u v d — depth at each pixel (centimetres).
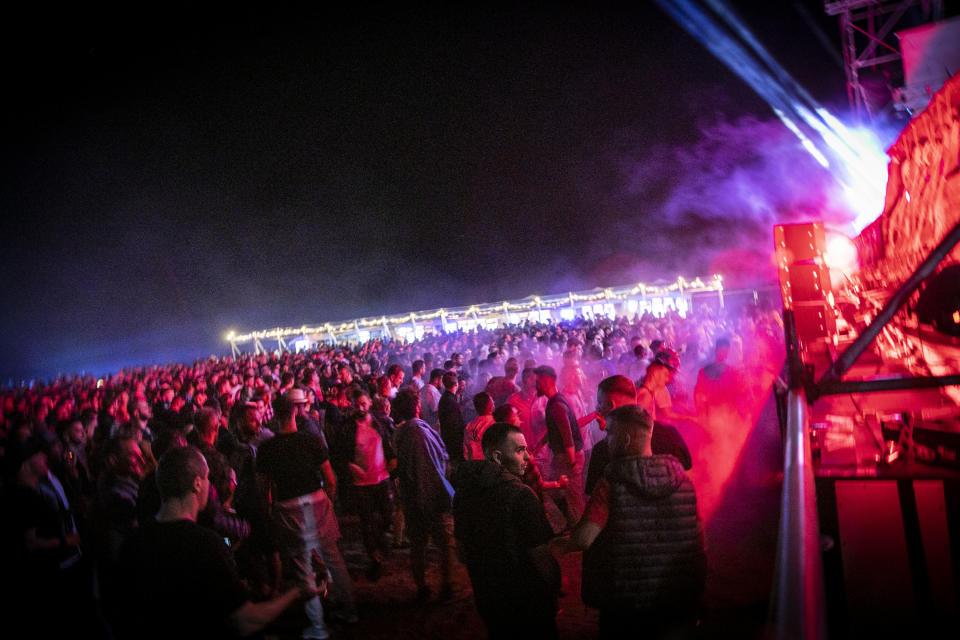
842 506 329
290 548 548
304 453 560
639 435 334
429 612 591
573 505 674
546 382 704
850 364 323
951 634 313
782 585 136
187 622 284
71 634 495
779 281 448
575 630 516
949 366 364
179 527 294
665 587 322
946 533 316
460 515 380
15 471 490
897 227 454
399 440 625
